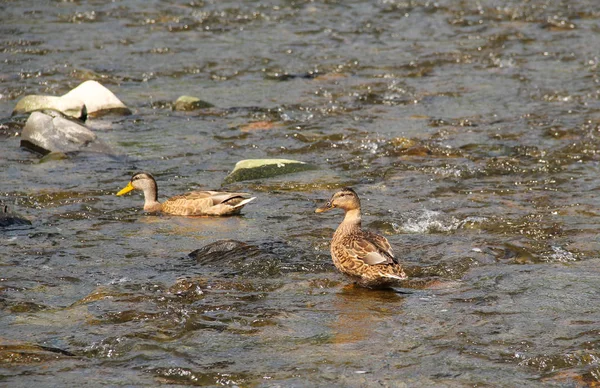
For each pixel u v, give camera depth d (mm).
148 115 22891
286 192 17000
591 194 16625
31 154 19453
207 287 12016
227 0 37656
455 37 31969
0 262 13062
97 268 12883
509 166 18406
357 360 9898
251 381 9438
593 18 34594
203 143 20422
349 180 17641
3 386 9242
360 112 23094
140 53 29531
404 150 19562
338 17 35094
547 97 24391
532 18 34594
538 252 13484
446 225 14883
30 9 35406
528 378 9508
